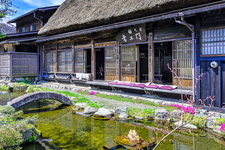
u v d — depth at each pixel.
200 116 4.82
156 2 6.15
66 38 11.09
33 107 7.13
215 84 5.22
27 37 12.98
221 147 3.61
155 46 10.27
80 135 4.34
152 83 7.22
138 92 7.68
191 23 5.93
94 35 9.40
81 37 10.17
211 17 5.26
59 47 11.73
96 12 8.68
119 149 3.56
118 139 4.04
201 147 3.62
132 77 7.96
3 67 12.84
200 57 5.51
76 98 7.49
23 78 12.80
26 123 4.27
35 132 4.24
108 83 8.37
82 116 5.82
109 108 6.14
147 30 7.23
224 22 5.02
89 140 4.05
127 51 8.09
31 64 13.05
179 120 4.80
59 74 11.73
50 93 6.60
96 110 6.07
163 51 11.22
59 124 5.13
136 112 5.52
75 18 9.71
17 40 12.35
